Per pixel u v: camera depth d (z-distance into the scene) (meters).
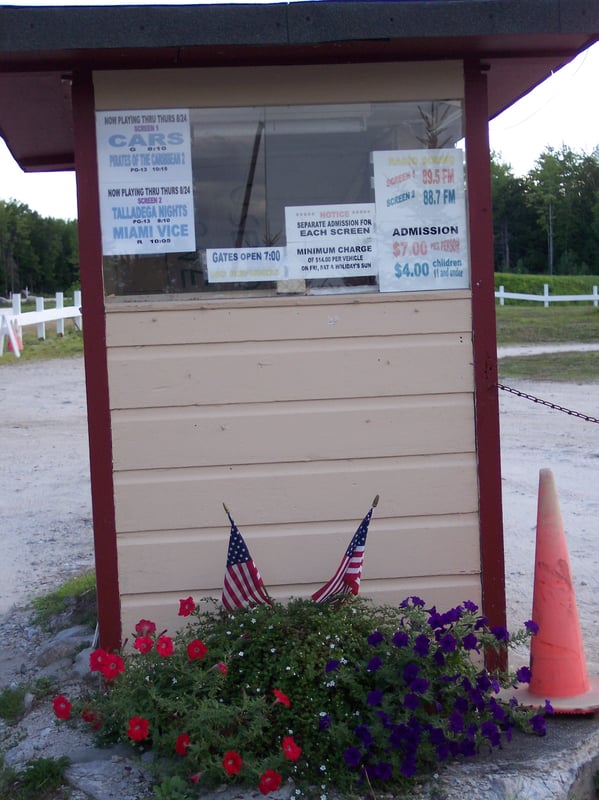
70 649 5.04
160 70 4.20
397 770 3.52
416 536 4.34
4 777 3.76
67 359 18.61
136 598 4.26
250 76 4.23
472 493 4.35
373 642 3.79
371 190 4.35
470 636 3.82
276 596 4.30
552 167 73.25
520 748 3.74
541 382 15.44
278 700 3.53
